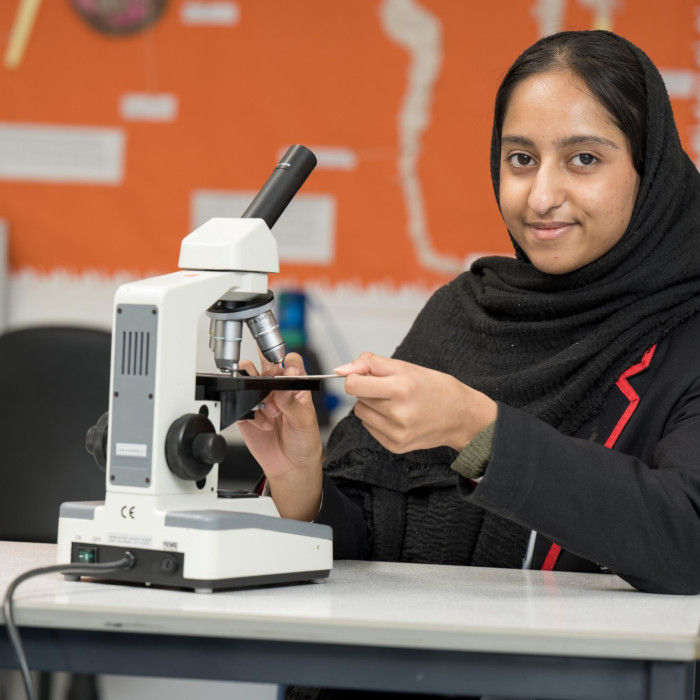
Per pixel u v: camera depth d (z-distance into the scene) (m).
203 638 0.99
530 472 1.17
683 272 1.58
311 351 3.07
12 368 2.15
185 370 1.14
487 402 1.20
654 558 1.19
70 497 2.12
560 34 1.58
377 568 1.38
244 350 2.01
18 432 2.14
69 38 3.20
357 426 1.77
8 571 1.21
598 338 1.58
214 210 3.21
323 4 3.14
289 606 1.02
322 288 3.18
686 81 3.06
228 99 3.18
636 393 1.53
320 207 3.17
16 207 3.24
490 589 1.20
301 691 1.55
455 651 0.95
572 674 0.94
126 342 1.13
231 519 1.09
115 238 3.23
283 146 3.18
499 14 3.09
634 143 1.52
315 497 1.51
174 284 1.13
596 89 1.47
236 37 3.17
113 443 1.13
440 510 1.65
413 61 3.12
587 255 1.56
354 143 3.16
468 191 3.13
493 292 1.76
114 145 3.21
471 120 3.12
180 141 3.20
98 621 0.97
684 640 0.90
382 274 3.17
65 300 3.24
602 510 1.18
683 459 1.29
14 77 3.22
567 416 1.57
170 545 1.09
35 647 1.01
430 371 1.18
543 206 1.49
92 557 1.14
